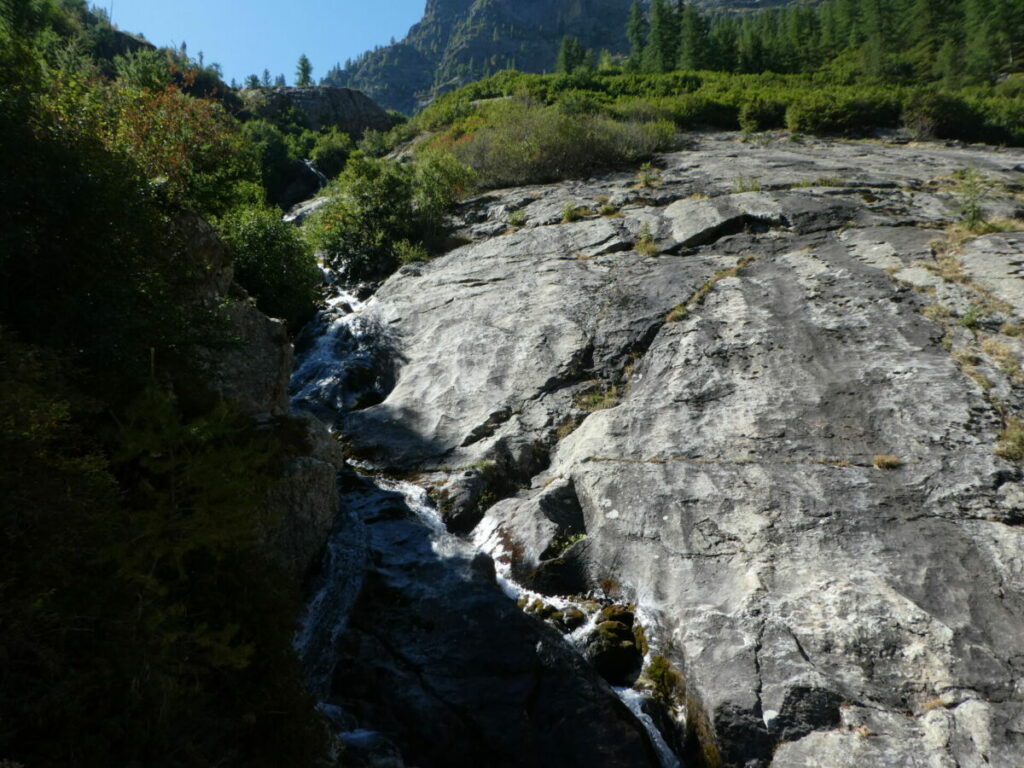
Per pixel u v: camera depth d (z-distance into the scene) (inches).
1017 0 2269.9
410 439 452.8
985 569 270.2
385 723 257.8
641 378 453.4
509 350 512.7
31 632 150.7
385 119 2256.4
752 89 1659.7
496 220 819.4
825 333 433.4
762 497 326.6
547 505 369.7
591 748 245.0
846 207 621.0
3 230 227.5
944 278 463.8
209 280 395.2
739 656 261.7
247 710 198.5
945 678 238.8
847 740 228.8
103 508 178.5
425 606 301.0
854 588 273.9
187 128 522.3
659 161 956.0
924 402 357.4
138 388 258.2
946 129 1200.2
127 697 165.9
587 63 3764.8
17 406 161.6
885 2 2696.9
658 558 319.0
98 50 1791.3
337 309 684.1
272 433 332.2
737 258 572.1
